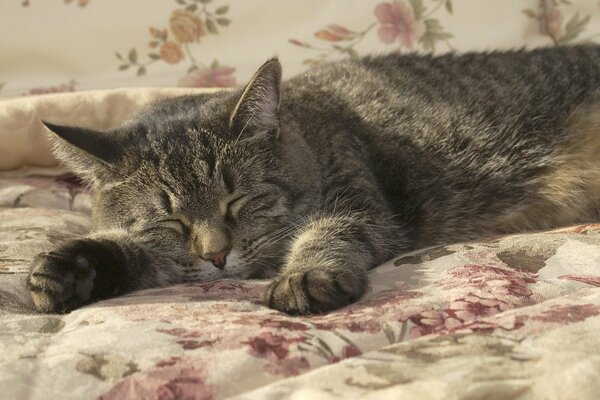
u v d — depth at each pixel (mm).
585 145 754
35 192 816
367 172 697
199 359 462
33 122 834
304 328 494
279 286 556
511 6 981
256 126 649
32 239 676
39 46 996
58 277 563
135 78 998
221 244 628
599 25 969
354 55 983
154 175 635
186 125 648
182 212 632
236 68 989
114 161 640
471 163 743
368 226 654
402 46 985
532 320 481
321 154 686
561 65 784
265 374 458
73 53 999
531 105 760
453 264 579
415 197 723
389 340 490
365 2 983
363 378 437
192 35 996
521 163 750
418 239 721
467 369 436
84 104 842
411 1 980
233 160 640
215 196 632
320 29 988
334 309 547
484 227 752
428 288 548
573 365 434
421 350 459
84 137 635
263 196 646
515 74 776
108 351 470
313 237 633
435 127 742
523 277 553
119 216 647
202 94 737
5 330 510
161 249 640
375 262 641
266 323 501
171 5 993
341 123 723
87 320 521
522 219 757
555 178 752
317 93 745
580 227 654
